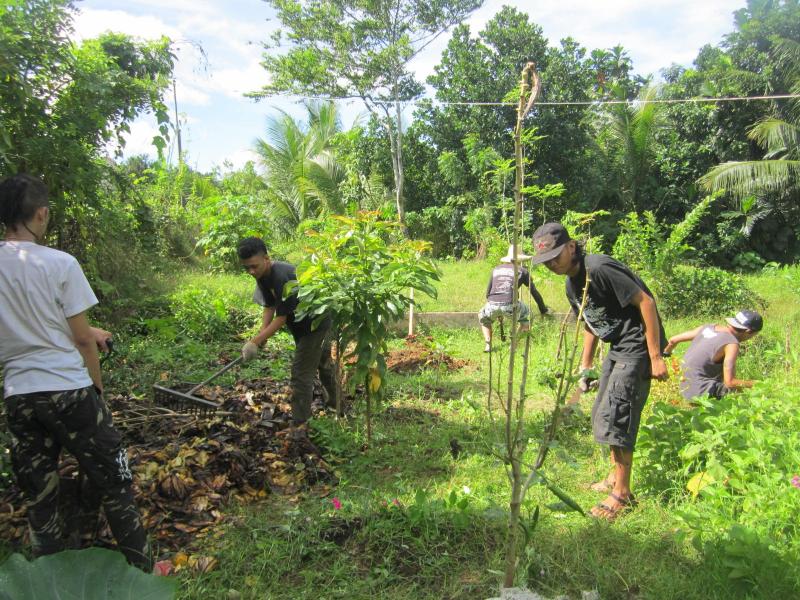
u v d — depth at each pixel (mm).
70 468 3533
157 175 15852
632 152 20766
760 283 14078
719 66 20703
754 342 7480
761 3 21469
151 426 4656
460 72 20312
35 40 4551
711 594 2883
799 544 3010
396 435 5035
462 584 2961
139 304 8586
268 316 5117
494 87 19797
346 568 3080
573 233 11273
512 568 2645
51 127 4789
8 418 2643
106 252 7945
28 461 2668
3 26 4387
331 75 20594
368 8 19812
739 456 3625
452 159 19781
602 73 23750
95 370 2758
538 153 19531
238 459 4066
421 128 21766
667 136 21781
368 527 3371
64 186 5043
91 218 6141
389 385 6508
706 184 18969
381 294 4539
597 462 4484
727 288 10211
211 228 13500
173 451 4098
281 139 20562
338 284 4523
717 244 19828
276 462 4227
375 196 19750
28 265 2557
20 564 1784
